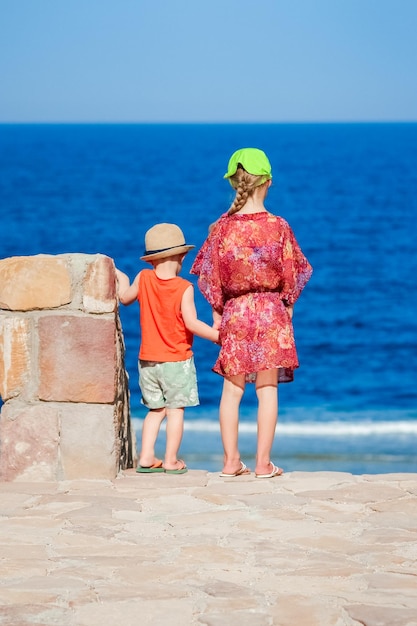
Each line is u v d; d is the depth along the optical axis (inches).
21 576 140.1
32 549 153.3
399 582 137.5
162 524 168.1
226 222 206.8
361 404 649.0
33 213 1952.5
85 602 129.6
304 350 844.6
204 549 152.6
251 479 206.1
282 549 153.1
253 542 156.7
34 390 204.8
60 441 203.3
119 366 214.1
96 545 155.6
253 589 134.8
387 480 201.3
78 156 4751.5
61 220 1845.5
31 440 202.7
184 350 211.0
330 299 1079.6
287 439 521.0
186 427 546.9
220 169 3582.7
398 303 1057.5
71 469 203.3
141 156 4771.2
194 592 133.6
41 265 203.6
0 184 2723.9
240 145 6515.8
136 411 604.4
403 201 2215.8
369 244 1512.1
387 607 127.6
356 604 128.7
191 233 1729.8
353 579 138.8
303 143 6850.4
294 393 688.4
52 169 3528.5
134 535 161.2
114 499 185.6
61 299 203.5
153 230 208.1
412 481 200.2
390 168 3570.4
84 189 2581.2
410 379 735.7
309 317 984.9
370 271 1263.5
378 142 6988.2
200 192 2509.8
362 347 853.2
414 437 529.0
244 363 203.0
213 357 788.0
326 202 2218.3
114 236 1646.2
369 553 150.9
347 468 452.8
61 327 203.2
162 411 216.1
